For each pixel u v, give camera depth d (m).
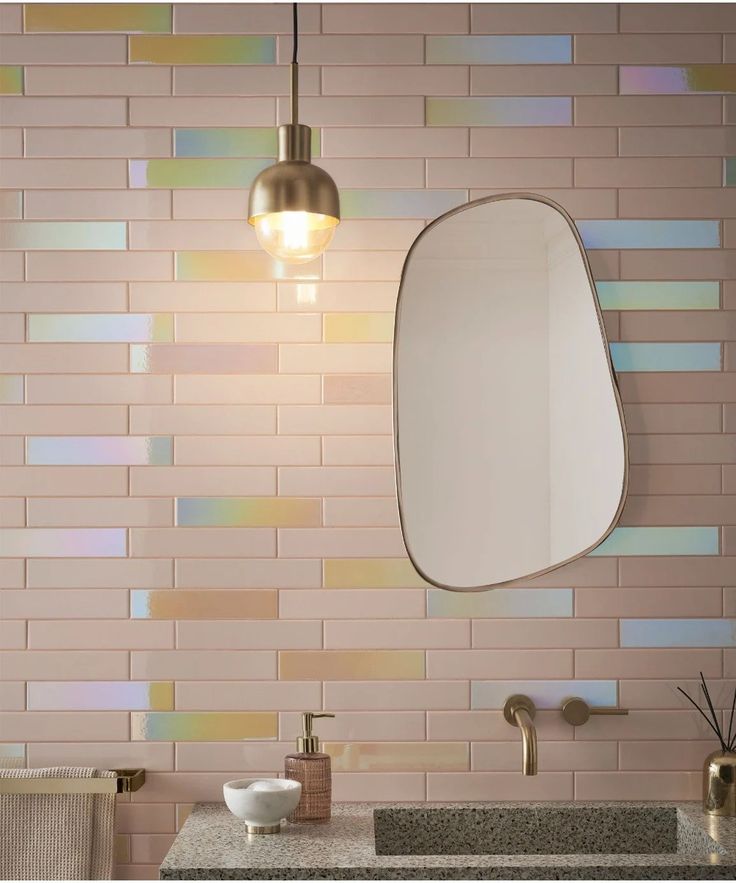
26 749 1.89
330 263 1.94
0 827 1.79
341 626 1.91
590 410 1.93
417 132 1.94
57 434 1.92
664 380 1.94
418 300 1.93
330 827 1.72
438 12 1.94
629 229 1.94
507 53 1.94
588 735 1.90
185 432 1.93
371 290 1.93
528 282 1.94
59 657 1.90
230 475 1.92
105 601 1.91
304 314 1.93
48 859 1.78
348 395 1.93
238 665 1.90
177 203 1.94
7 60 1.93
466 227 1.94
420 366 1.92
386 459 1.93
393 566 1.92
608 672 1.91
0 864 1.78
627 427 1.93
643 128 1.95
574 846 1.82
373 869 1.51
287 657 1.91
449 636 1.91
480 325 1.93
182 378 1.93
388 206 1.94
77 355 1.93
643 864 1.54
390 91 1.94
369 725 1.90
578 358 1.93
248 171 1.94
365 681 1.90
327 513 1.92
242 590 1.91
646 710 1.91
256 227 1.70
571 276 1.94
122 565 1.91
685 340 1.94
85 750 1.89
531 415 1.92
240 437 1.93
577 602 1.92
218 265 1.93
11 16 1.94
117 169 1.94
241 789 1.65
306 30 1.94
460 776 1.89
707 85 1.94
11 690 1.90
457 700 1.90
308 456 1.93
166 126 1.94
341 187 1.94
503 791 1.89
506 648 1.91
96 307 1.93
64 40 1.94
